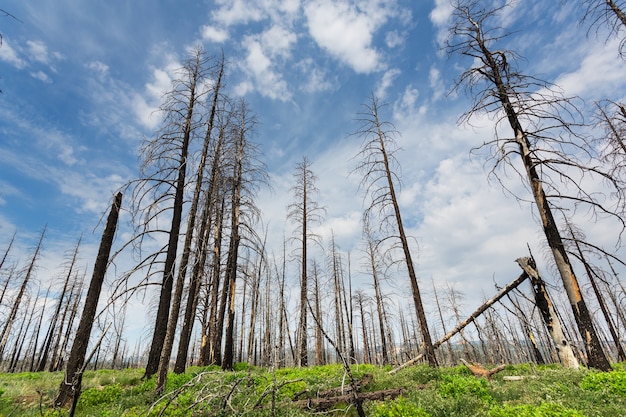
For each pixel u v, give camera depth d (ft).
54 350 103.76
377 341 127.34
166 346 29.40
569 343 32.81
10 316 95.96
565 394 19.81
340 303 103.91
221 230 60.18
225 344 53.98
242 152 62.69
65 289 105.50
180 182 38.88
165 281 34.45
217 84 44.21
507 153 34.45
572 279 30.22
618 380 19.47
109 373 45.44
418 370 34.24
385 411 18.25
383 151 50.93
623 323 71.10
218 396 20.59
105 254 31.07
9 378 46.19
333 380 29.12
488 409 18.80
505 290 40.57
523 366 39.86
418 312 41.83
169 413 20.67
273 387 17.83
